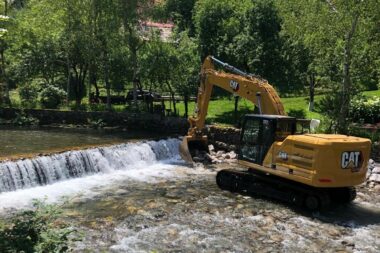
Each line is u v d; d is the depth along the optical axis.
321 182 13.56
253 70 28.59
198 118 21.70
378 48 21.77
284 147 14.66
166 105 34.62
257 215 13.81
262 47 27.73
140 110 30.64
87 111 30.23
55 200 14.77
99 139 23.52
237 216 13.63
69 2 30.22
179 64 29.19
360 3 21.05
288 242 11.70
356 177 13.95
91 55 30.42
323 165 13.52
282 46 28.02
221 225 12.80
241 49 28.23
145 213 13.60
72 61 34.25
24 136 24.08
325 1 23.27
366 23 21.48
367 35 21.81
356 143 13.80
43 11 31.89
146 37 30.45
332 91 24.30
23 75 33.91
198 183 17.83
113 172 19.30
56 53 33.88
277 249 11.20
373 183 18.30
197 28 31.38
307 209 14.40
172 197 15.55
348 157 13.70
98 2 29.56
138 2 29.86
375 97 30.17
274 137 15.20
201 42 30.50
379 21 21.39
